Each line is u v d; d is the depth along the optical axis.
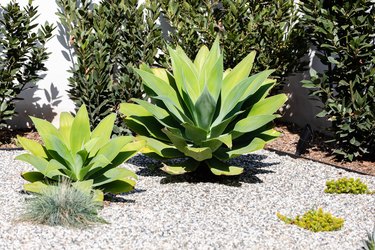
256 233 3.03
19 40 4.45
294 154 4.39
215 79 3.68
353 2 4.18
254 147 3.70
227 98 3.72
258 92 3.85
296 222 3.17
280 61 4.66
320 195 3.66
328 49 4.25
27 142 3.41
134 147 3.45
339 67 4.21
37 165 3.32
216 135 3.69
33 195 3.33
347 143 4.32
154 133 3.81
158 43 4.52
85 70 4.41
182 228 3.04
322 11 4.20
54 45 4.71
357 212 3.40
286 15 4.62
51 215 3.01
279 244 2.92
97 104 4.43
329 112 4.29
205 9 4.66
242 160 4.24
